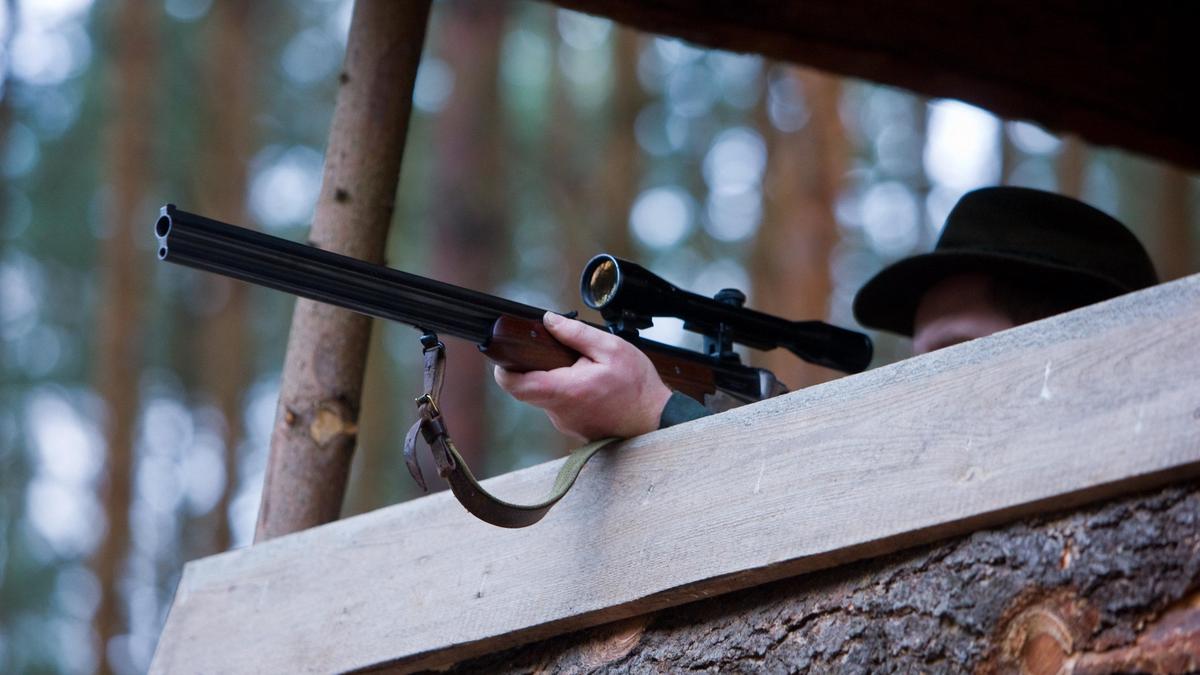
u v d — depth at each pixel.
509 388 2.20
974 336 2.86
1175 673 1.73
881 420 2.01
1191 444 1.73
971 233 2.91
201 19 18.75
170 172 17.72
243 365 17.64
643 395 2.24
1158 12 3.79
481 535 2.41
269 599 2.68
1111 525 1.81
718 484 2.14
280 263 1.98
